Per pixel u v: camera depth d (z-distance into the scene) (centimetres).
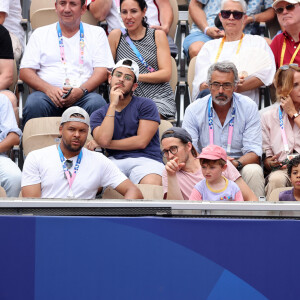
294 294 1144
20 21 2744
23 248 1146
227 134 2122
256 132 2119
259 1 2769
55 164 1838
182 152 1811
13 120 2162
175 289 1146
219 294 1147
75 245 1148
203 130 2131
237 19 2466
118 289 1145
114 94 2081
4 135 2133
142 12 2508
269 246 1150
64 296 1142
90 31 2444
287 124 2189
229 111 2120
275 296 1145
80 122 1822
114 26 2716
